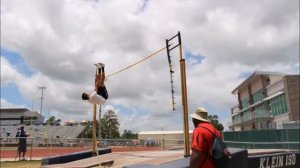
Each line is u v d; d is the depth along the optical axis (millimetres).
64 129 69375
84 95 9008
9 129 68438
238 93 74250
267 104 57375
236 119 77875
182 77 7781
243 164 6723
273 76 55531
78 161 9453
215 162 5117
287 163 8344
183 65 7832
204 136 5074
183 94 7691
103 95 9602
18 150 19844
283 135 25547
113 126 83000
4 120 111688
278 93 51094
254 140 27375
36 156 21891
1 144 22562
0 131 67000
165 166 5973
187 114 7555
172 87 8555
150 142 25500
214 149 5039
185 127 7480
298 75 48344
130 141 24688
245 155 6824
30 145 21625
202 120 5312
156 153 9461
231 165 6465
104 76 9617
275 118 53875
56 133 67625
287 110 48781
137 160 7938
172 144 27062
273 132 26141
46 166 8992
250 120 62188
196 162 5008
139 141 25062
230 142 28375
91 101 8977
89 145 23500
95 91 9102
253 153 7941
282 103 50750
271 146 25453
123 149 24406
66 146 23000
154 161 6910
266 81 58750
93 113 10328
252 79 62219
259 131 27078
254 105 62438
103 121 82500
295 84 48188
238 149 6926
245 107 69688
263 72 57719
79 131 68438
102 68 9625
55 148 22688
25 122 100062
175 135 43875
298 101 47531
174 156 7523
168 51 8500
